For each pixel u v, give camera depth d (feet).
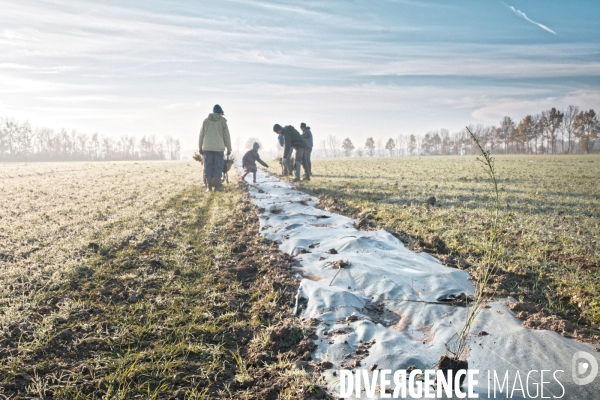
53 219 28.07
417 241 21.09
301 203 33.65
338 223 25.79
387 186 48.06
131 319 13.05
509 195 39.01
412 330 12.14
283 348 11.76
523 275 16.15
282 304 14.58
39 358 10.84
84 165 114.83
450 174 71.36
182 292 15.33
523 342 10.50
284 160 59.72
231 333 12.51
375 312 13.38
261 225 26.13
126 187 48.91
